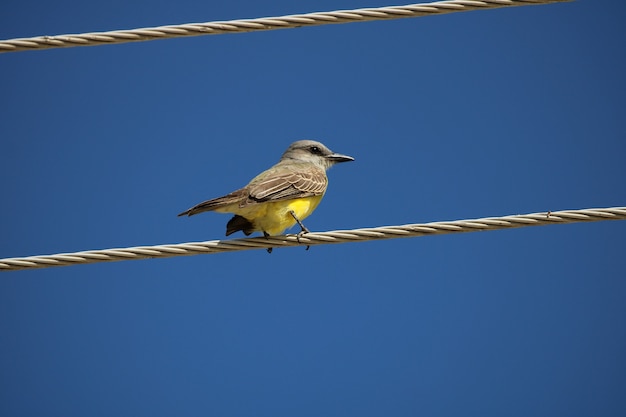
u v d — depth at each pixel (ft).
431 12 39.19
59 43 39.81
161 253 38.52
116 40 39.81
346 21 39.37
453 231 37.91
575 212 37.01
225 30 39.60
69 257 37.73
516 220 37.47
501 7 39.01
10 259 37.58
